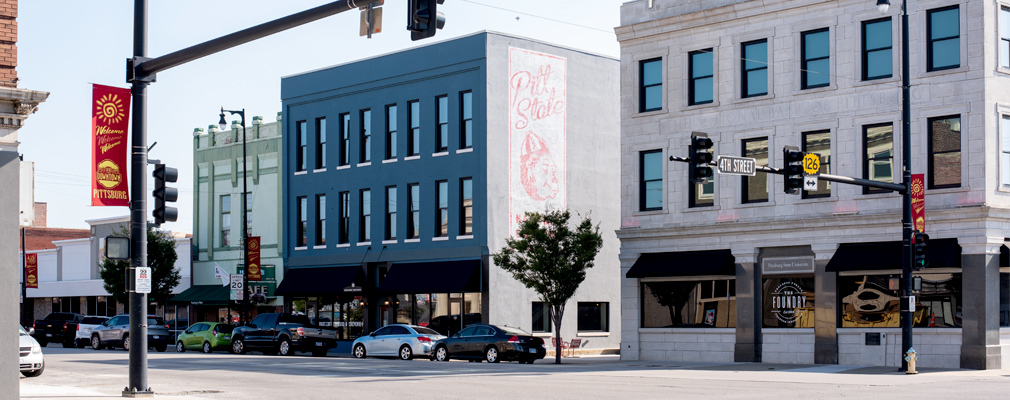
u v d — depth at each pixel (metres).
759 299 33.69
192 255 56.38
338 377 26.36
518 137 43.16
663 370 29.69
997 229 29.42
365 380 25.17
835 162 32.03
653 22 36.12
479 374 27.44
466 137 43.09
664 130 35.97
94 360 35.75
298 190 50.12
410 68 45.03
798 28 32.97
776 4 33.25
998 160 29.62
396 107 45.88
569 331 44.31
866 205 31.33
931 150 30.38
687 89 35.47
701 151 23.66
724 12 34.34
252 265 47.28
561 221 36.12
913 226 29.97
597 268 45.59
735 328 34.09
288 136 50.69
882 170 31.23
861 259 30.92
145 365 20.19
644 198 36.72
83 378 26.64
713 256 34.47
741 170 24.59
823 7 32.41
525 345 34.31
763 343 33.56
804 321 32.72
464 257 42.56
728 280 34.56
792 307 33.00
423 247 44.19
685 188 35.44
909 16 30.80
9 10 18.95
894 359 30.73
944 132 30.16
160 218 19.84
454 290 41.75
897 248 30.45
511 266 36.28
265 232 52.47
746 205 33.91
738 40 34.28
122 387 23.50
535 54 44.03
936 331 30.06
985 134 29.27
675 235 35.47
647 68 36.81
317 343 41.28
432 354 37.09
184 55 17.58
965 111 29.62
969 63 29.64
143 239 19.78
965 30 29.73
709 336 34.75
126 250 19.58
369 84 46.81
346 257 47.28
